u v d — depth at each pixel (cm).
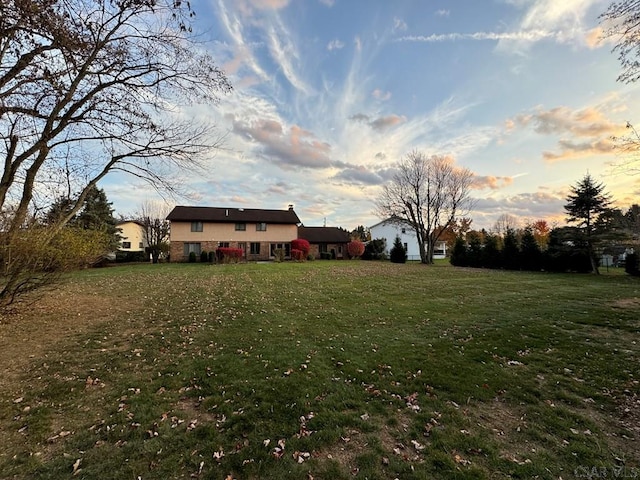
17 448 288
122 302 1009
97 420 336
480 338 627
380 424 328
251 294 1159
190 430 317
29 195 719
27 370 471
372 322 760
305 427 322
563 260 2184
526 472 254
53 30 505
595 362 502
